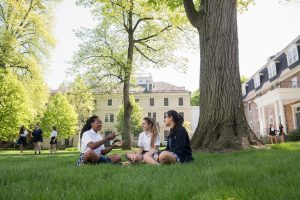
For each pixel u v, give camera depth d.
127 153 6.21
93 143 5.86
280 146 9.45
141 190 2.41
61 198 2.24
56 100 47.22
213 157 6.41
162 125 57.19
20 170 4.55
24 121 29.64
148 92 58.28
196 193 2.34
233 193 2.19
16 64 28.62
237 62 9.63
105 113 58.78
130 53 24.66
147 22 24.56
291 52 31.52
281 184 2.40
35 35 29.38
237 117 9.17
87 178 3.43
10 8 27.45
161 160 5.22
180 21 19.34
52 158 9.51
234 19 9.84
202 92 9.69
